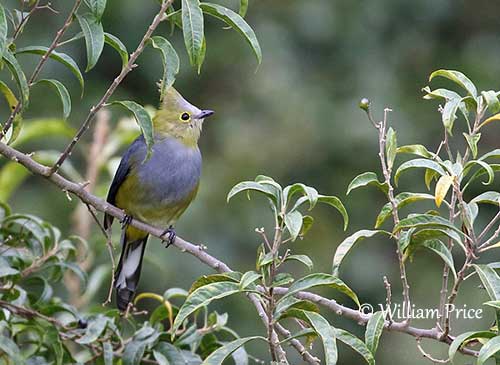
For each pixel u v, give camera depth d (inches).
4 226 292.5
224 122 603.8
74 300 347.3
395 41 637.3
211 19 631.8
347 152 590.2
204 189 571.5
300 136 590.9
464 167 225.3
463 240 236.8
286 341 219.6
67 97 231.5
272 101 602.9
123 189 344.2
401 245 229.9
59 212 549.3
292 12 626.5
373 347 221.0
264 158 588.4
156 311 291.3
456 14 652.1
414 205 567.2
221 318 283.3
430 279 550.9
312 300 242.5
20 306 280.1
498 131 610.2
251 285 217.9
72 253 301.6
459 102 231.9
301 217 215.8
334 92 611.2
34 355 272.7
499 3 653.9
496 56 644.1
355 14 631.2
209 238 556.1
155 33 600.7
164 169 340.8
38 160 371.6
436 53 637.3
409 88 624.4
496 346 201.3
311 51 625.6
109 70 603.2
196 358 273.4
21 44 566.6
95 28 220.1
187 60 607.8
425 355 230.7
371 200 586.6
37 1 226.2
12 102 245.1
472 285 517.0
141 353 268.7
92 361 284.5
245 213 567.5
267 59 613.6
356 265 557.6
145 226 306.8
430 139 603.8
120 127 387.2
